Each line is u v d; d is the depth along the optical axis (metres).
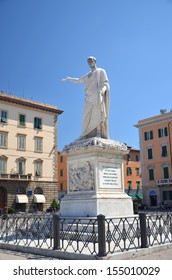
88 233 8.79
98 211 9.74
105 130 11.43
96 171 10.30
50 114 48.72
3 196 42.16
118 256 7.06
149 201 51.44
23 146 44.69
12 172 42.94
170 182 48.53
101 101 11.27
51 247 8.13
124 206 10.52
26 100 45.69
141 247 7.86
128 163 62.16
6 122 43.34
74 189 10.92
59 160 67.06
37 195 44.53
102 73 11.71
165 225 9.20
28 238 9.99
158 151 51.28
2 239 10.25
